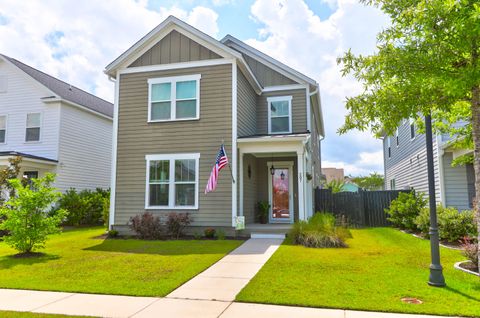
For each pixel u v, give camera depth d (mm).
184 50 12742
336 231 10508
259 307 4766
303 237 10164
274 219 14953
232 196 11719
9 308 4824
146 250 9344
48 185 9742
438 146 12539
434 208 5707
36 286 5910
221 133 12078
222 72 12328
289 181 15031
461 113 7117
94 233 13523
